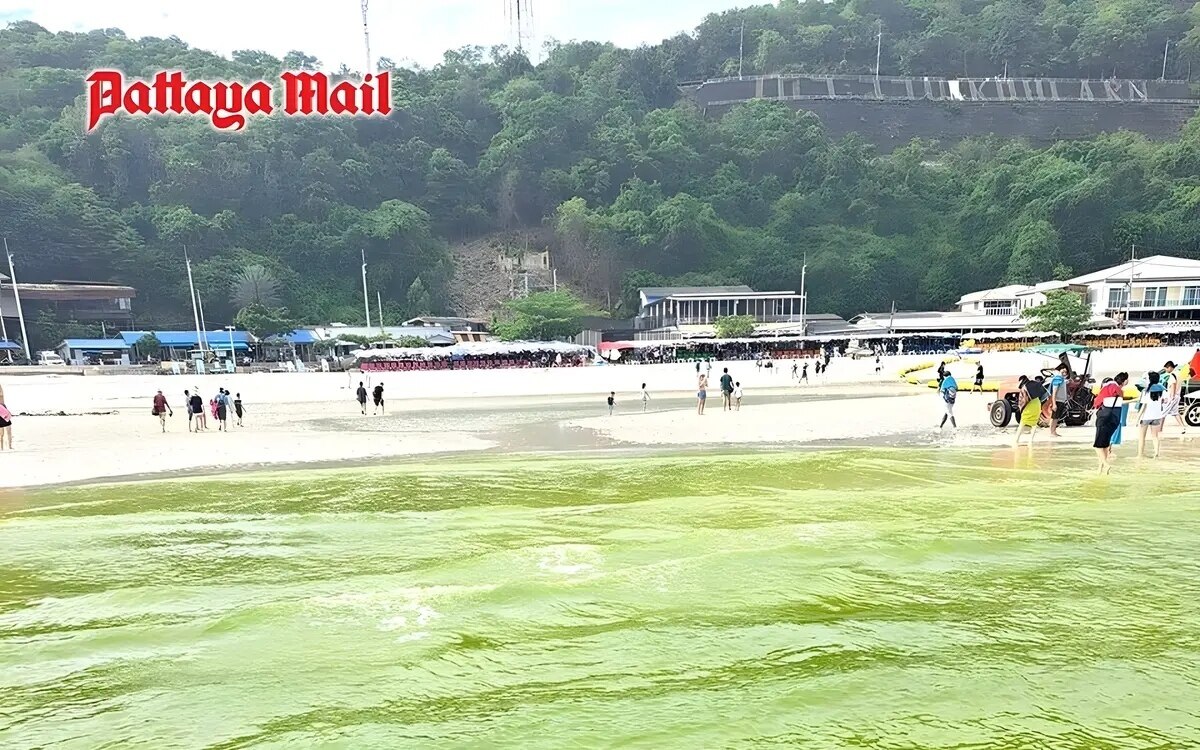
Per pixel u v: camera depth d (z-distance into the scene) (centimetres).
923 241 12144
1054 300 7069
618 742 495
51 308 7631
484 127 13788
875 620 704
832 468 1609
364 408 3294
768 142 13600
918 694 555
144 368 6247
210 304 8719
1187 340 7112
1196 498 1186
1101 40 15812
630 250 11400
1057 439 1920
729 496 1339
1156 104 15125
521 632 697
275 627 731
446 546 1037
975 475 1468
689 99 15862
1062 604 735
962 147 14075
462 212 12462
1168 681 569
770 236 12012
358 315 9812
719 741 494
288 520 1228
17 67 11156
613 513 1222
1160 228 10550
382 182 12056
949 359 5203
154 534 1143
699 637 672
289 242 10081
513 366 6581
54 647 706
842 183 13025
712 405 3453
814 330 8844
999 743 486
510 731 516
